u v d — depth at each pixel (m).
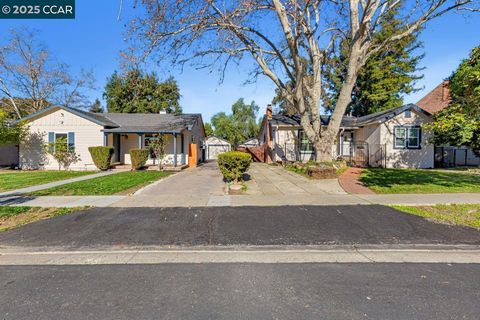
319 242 4.87
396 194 8.79
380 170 16.02
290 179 12.60
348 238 5.04
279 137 21.95
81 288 3.30
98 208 7.26
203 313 2.75
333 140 14.09
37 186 10.70
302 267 3.88
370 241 4.89
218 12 12.06
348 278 3.52
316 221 6.04
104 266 3.97
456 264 3.94
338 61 25.72
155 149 17.94
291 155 21.88
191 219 6.26
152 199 8.32
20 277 3.62
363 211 6.77
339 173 14.12
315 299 3.01
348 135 22.66
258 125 56.09
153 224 5.93
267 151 25.86
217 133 52.62
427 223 5.83
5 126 16.81
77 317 2.70
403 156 18.41
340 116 13.75
